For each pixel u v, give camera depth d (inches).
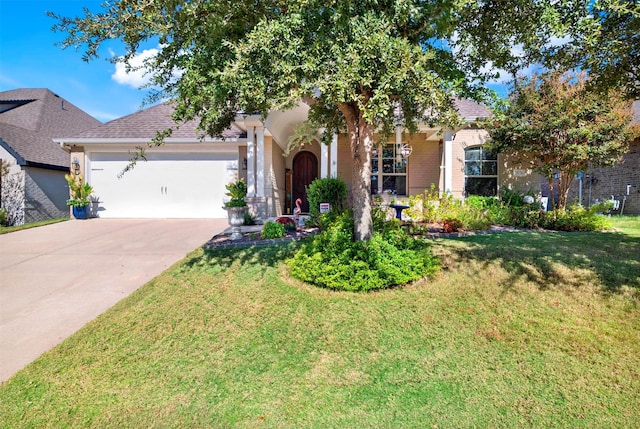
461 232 313.0
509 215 362.9
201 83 159.8
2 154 501.7
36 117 617.6
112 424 98.2
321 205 357.4
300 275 195.6
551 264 203.2
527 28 160.4
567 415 98.3
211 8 146.9
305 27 149.7
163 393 111.5
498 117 177.0
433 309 159.6
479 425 95.9
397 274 180.5
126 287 205.5
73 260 260.1
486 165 450.3
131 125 491.8
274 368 124.1
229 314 164.4
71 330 153.9
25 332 151.9
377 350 132.5
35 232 367.6
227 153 470.3
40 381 117.2
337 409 103.5
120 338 145.0
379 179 459.2
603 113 322.7
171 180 472.4
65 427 97.0
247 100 163.0
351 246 199.9
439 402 105.1
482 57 182.5
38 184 521.0
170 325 155.4
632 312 147.9
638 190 506.3
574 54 170.2
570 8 144.8
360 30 138.5
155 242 315.6
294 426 97.3
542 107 336.8
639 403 101.5
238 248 271.4
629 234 298.7
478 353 128.2
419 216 377.1
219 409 104.2
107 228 389.1
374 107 142.8
